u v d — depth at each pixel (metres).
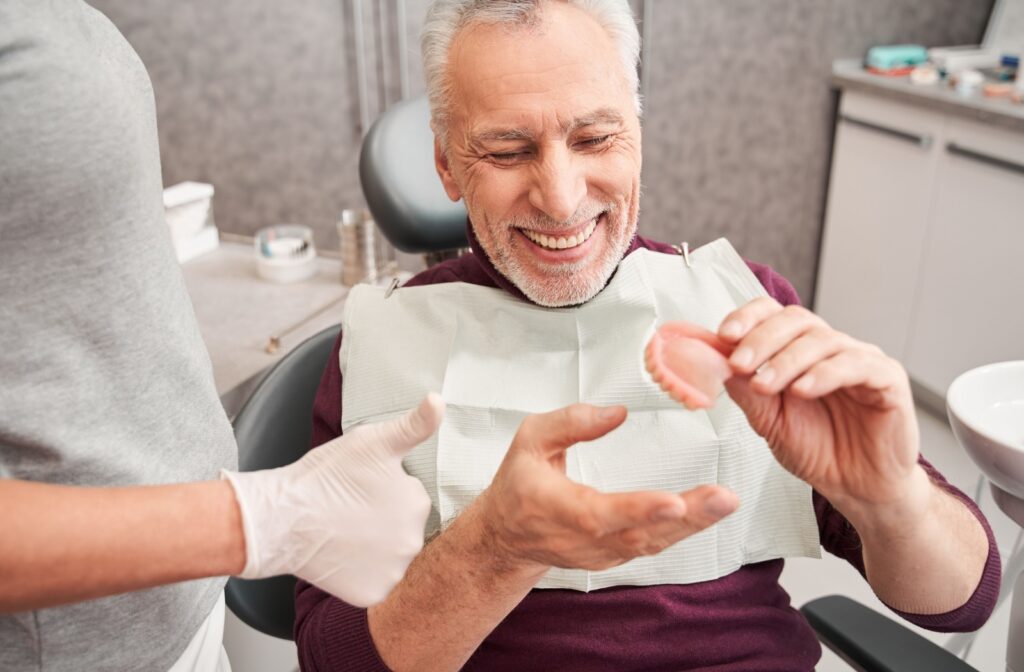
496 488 0.73
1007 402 1.12
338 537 0.69
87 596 0.64
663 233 2.96
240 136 2.97
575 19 0.94
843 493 0.80
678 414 1.04
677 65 2.71
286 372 1.21
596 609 1.01
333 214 3.03
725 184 2.88
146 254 0.83
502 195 0.99
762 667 1.01
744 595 1.04
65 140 0.72
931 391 2.60
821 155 2.84
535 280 1.04
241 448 1.14
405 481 0.71
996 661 1.75
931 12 2.71
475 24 0.94
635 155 1.00
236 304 1.94
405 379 1.09
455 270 1.21
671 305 1.09
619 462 1.02
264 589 1.17
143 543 0.64
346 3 2.71
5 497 0.62
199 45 2.86
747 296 1.09
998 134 2.19
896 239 2.59
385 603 0.93
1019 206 2.18
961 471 2.38
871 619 0.97
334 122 2.89
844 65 2.72
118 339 0.80
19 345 0.75
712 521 0.61
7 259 0.73
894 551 0.85
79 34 0.76
